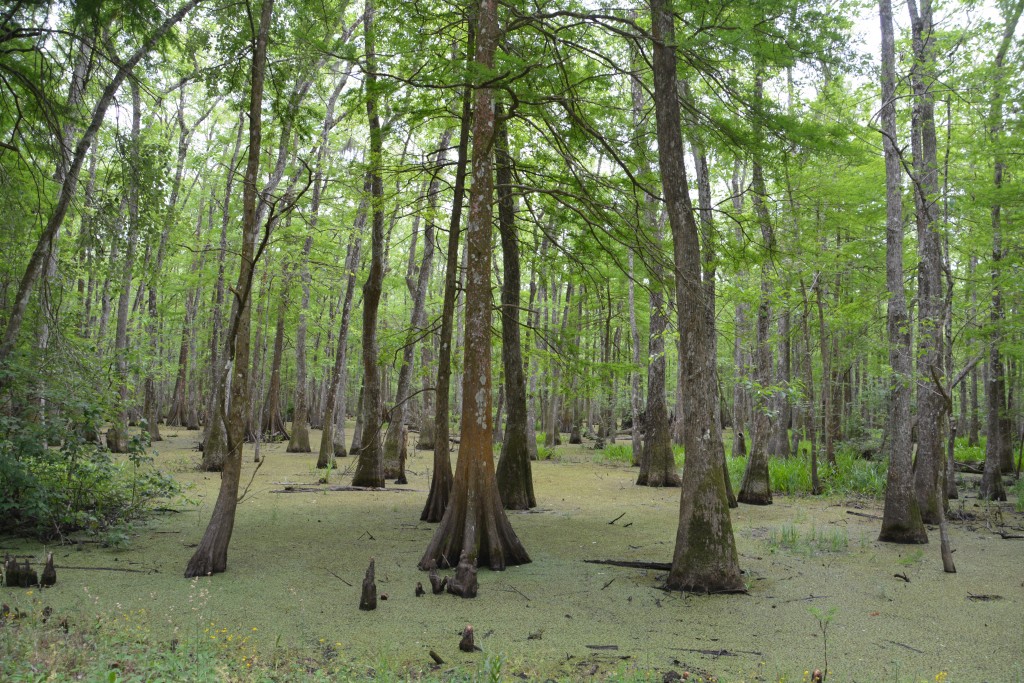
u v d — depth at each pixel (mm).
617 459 23094
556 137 8844
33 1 8469
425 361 25531
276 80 8680
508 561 7969
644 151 8836
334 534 9500
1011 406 19031
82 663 4332
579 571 7676
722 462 7172
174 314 26250
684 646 5289
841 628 5746
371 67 9633
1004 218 12844
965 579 7391
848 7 8758
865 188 14055
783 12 6273
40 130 9859
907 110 14016
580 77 9805
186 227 17500
